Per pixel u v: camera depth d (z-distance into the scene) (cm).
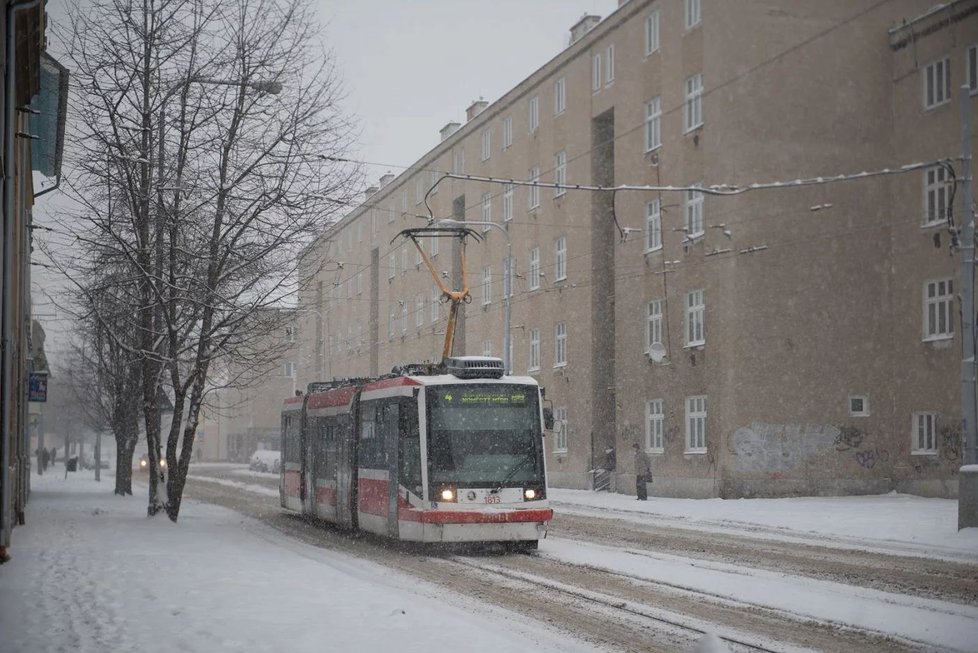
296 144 2345
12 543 1933
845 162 3522
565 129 4606
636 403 3925
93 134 2278
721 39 3478
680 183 3703
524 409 1916
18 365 2369
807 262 3462
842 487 3412
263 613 1103
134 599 1214
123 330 2814
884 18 3569
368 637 959
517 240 5050
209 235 2362
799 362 3431
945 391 3244
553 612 1152
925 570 1493
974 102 3184
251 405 9438
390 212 6856
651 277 3856
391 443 1958
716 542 1983
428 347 6153
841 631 1017
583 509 3153
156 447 2603
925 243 3353
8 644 934
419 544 2019
